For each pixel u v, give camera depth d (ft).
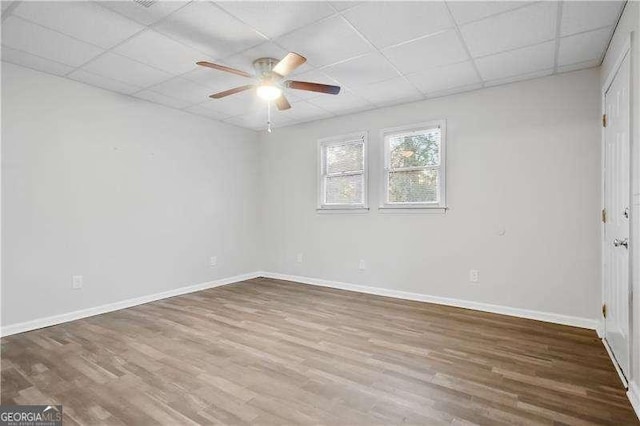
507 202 11.48
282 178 17.56
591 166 10.12
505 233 11.52
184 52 9.42
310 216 16.51
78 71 10.59
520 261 11.26
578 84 10.37
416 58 9.77
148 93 12.60
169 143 14.23
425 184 13.26
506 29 8.22
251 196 18.03
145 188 13.37
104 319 11.22
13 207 9.94
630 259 6.64
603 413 5.89
